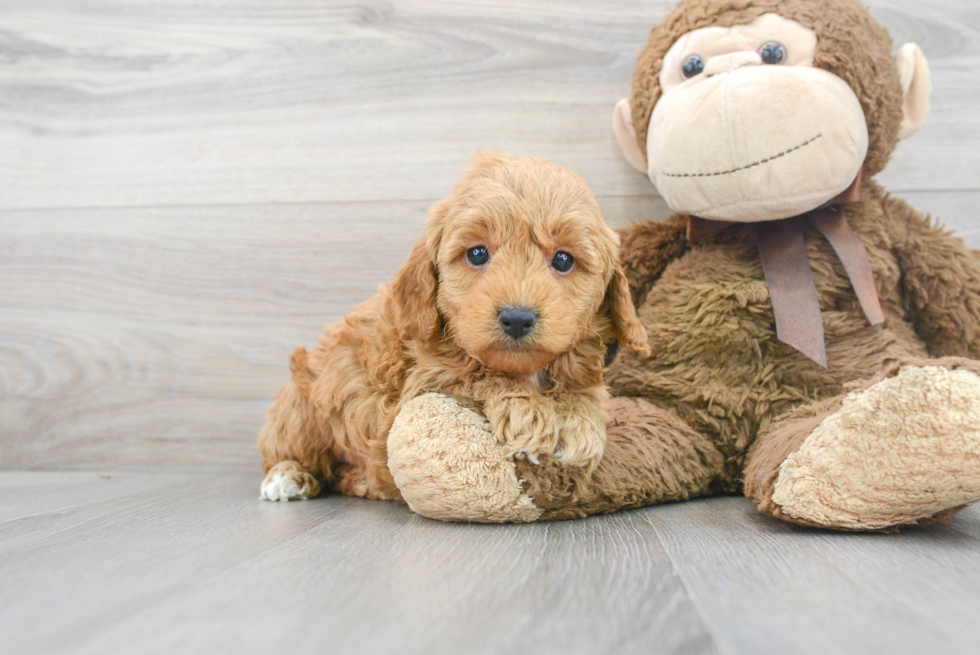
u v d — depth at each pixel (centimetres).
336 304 229
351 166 229
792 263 171
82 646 72
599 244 133
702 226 183
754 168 162
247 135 233
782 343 169
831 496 119
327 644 72
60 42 238
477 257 131
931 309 176
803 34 169
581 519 138
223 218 233
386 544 116
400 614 81
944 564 100
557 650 70
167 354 233
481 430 131
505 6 224
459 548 112
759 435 161
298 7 231
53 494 182
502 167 136
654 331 175
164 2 236
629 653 69
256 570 100
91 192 237
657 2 221
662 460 151
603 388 148
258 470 229
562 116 222
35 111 240
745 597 85
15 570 102
